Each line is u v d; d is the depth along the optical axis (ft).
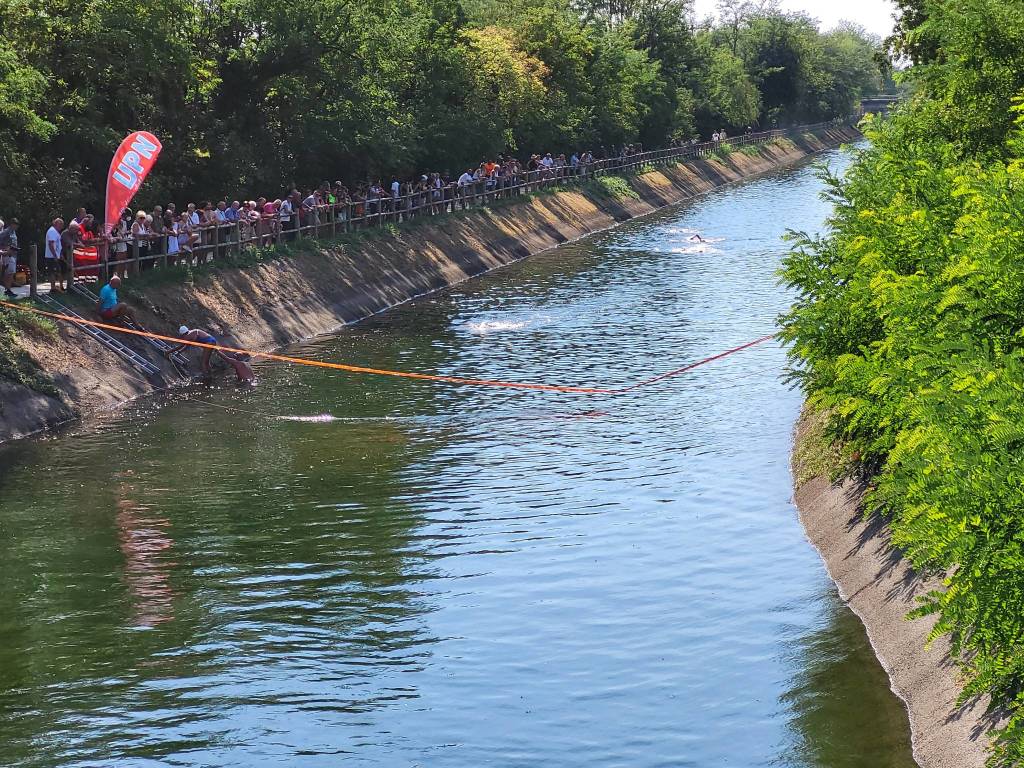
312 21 166.61
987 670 44.47
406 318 151.23
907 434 47.62
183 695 56.59
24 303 108.88
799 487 84.02
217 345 118.21
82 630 63.67
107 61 138.62
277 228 152.66
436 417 105.29
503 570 71.36
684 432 100.27
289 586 69.36
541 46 269.03
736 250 211.61
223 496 84.79
